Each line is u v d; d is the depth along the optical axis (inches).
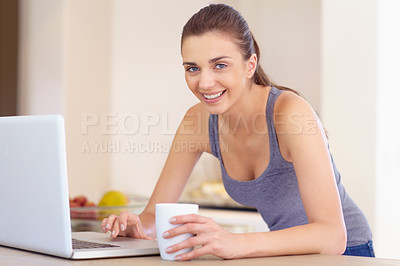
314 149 52.4
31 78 150.3
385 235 104.1
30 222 46.1
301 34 144.3
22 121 44.8
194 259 44.6
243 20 54.2
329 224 49.4
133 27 154.1
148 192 156.4
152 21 154.8
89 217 89.4
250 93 59.7
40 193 44.3
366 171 103.9
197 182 153.4
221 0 150.9
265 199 62.6
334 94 107.1
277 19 148.7
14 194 47.3
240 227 119.8
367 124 103.9
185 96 151.9
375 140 103.2
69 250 43.0
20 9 152.9
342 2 106.4
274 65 149.5
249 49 54.4
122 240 53.5
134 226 56.9
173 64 152.5
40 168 43.8
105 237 56.5
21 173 45.9
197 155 68.9
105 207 88.8
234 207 138.6
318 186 51.3
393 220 105.3
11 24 153.0
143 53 155.2
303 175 52.3
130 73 153.4
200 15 51.9
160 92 154.5
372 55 103.7
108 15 150.4
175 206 43.6
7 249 50.0
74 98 144.8
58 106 144.0
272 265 41.0
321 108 108.3
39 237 45.3
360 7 104.8
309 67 142.6
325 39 108.0
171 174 68.1
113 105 151.0
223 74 51.9
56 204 43.0
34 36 149.9
